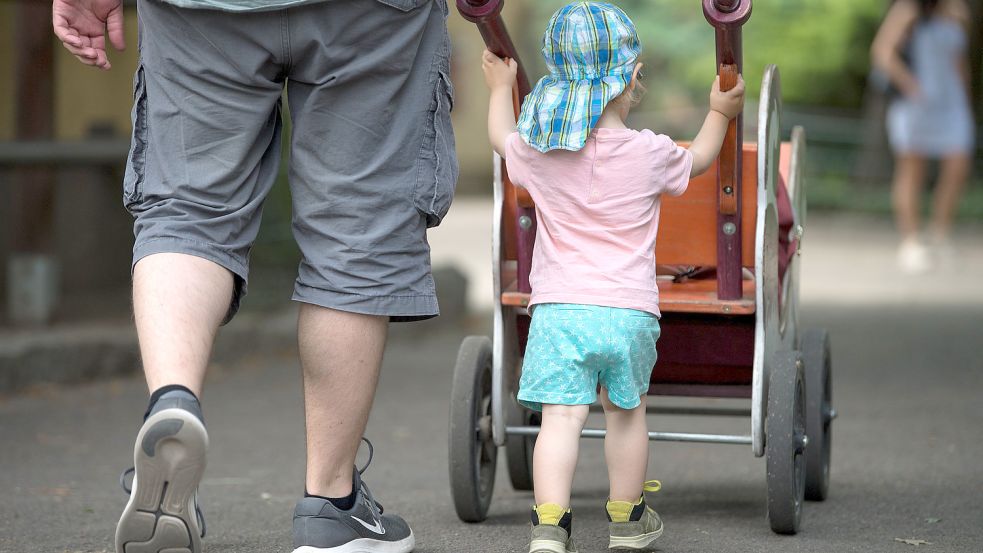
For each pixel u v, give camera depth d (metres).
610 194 10.23
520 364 12.91
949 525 12.05
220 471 15.07
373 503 10.03
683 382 12.59
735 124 10.95
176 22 8.90
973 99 62.28
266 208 26.86
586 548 11.05
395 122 9.28
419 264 9.45
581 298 10.06
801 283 34.53
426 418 18.64
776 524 11.41
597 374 10.23
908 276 36.09
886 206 54.97
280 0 8.78
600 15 10.45
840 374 21.67
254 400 20.30
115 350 21.97
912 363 22.70
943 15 37.56
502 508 12.98
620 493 10.51
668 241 11.66
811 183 57.53
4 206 25.52
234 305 9.09
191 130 8.92
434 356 25.19
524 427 12.02
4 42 26.17
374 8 8.98
